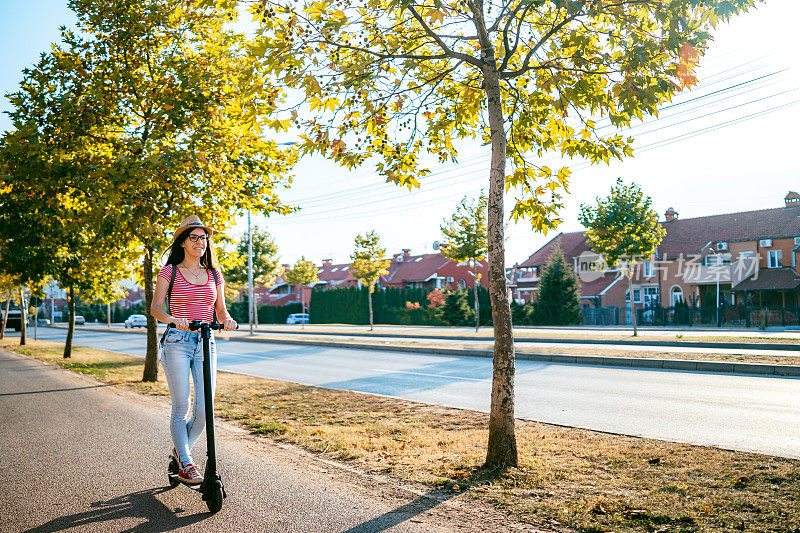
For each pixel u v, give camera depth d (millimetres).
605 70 5266
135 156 10180
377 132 6195
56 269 16984
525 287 51844
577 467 4668
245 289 63750
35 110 10484
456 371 13086
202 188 11172
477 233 31531
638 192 22719
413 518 3576
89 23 11094
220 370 14875
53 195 10680
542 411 7930
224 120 10844
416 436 6090
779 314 32625
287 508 3773
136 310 80000
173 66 11023
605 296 45031
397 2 4871
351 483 4332
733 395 8766
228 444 5738
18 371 13953
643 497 3863
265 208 12406
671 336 21078
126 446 5512
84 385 10828
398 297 52531
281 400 9062
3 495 4055
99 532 3365
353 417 7496
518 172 6227
